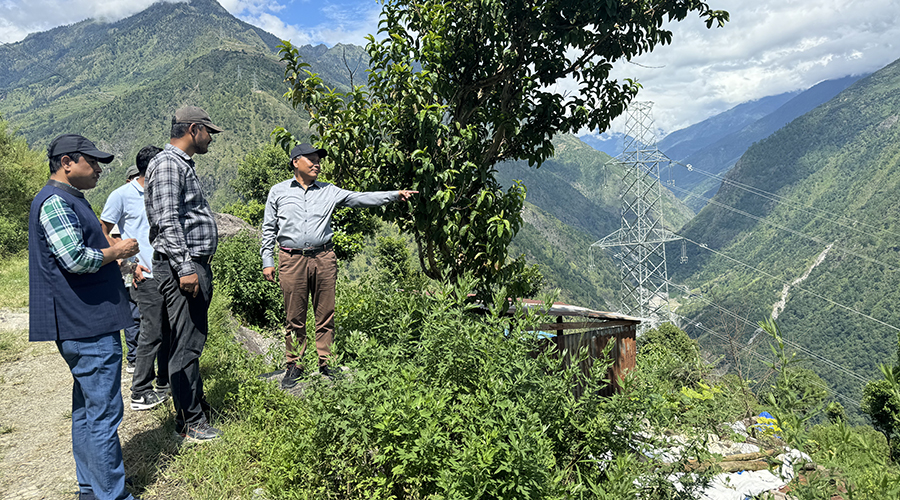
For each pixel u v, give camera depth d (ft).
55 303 8.08
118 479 8.75
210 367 16.37
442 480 7.83
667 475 10.52
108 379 8.63
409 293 15.02
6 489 9.80
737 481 15.70
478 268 19.65
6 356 18.94
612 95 22.56
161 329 12.87
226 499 9.18
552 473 9.23
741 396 17.47
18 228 52.70
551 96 21.99
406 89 18.62
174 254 10.33
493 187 20.31
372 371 9.53
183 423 11.23
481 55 20.92
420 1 20.77
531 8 19.51
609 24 19.66
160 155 10.69
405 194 14.03
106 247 8.89
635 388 11.57
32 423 13.23
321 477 9.19
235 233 41.96
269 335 30.35
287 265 12.71
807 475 6.45
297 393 12.49
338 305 16.29
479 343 10.28
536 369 10.64
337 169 20.35
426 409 8.58
